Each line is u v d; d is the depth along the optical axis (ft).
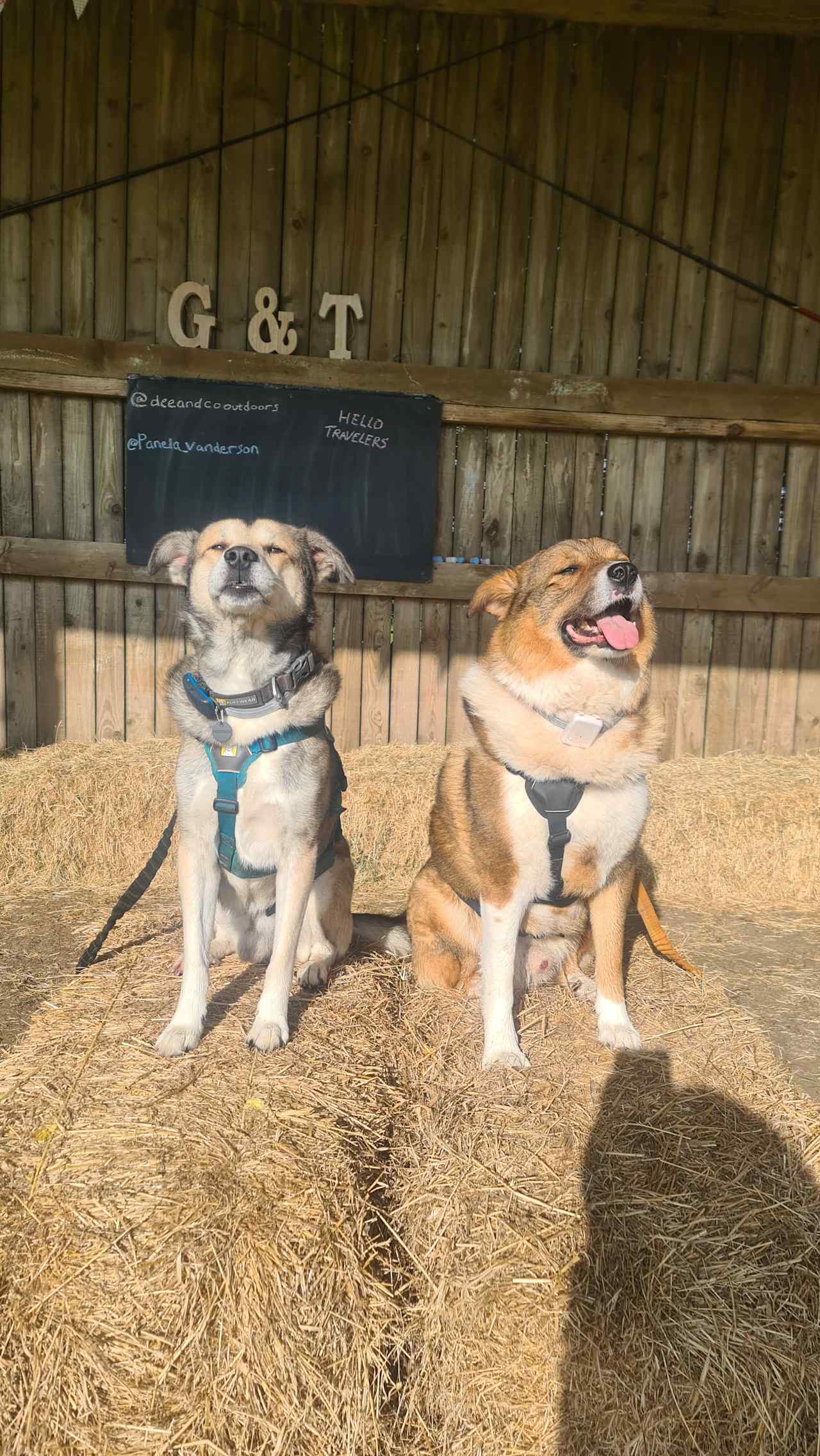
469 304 19.54
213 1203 5.95
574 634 8.30
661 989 10.23
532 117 19.15
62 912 13.44
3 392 18.65
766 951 13.15
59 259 18.74
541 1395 5.90
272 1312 5.55
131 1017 8.52
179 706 8.74
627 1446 5.71
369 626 19.71
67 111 18.44
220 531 9.02
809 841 15.69
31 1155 6.38
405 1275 6.43
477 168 19.17
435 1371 6.14
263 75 18.63
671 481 20.20
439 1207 6.70
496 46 18.84
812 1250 6.25
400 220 19.20
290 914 8.44
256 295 19.08
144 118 18.58
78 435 18.93
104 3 18.20
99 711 19.53
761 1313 5.89
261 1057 7.81
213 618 8.59
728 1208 6.57
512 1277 6.17
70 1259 5.55
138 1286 5.47
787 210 19.90
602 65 19.11
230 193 18.85
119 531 19.27
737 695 20.62
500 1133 7.36
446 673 20.01
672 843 15.55
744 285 19.85
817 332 20.29
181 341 18.92
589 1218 6.52
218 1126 6.74
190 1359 5.32
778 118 19.58
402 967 10.62
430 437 19.24
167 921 11.63
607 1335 5.92
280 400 18.89
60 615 19.19
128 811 15.10
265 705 8.34
